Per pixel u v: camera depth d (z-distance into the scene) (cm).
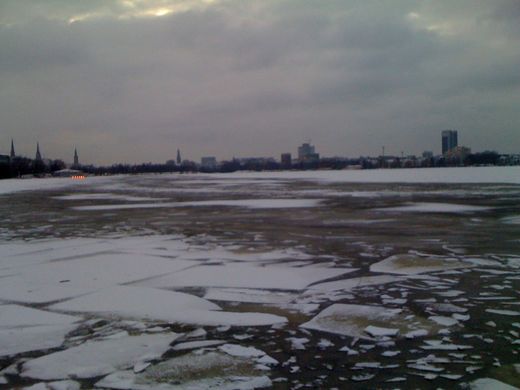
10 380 516
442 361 543
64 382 509
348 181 6081
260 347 595
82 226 1830
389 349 581
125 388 493
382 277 940
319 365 538
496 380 493
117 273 1014
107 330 666
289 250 1247
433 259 1105
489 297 794
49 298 827
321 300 792
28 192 4500
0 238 1532
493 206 2417
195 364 547
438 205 2508
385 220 1878
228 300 802
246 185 5584
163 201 3123
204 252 1241
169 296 833
